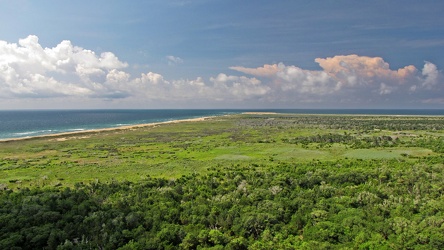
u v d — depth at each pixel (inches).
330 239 1601.9
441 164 3159.5
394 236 1581.0
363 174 2689.5
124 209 1909.4
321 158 3895.2
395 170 2829.7
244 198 2105.1
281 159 3895.2
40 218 1701.5
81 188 2468.0
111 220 1739.7
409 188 2326.5
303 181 2522.1
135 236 1640.0
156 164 3641.7
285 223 1833.2
